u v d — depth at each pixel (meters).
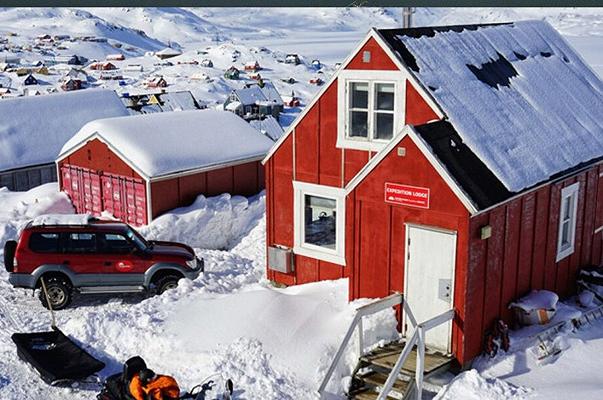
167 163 21.77
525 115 15.02
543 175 13.45
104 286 16.28
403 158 12.45
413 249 12.60
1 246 20.05
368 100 14.80
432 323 11.23
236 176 23.83
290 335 12.46
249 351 12.12
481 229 11.92
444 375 12.02
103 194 22.91
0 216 22.45
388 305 12.45
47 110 31.61
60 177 24.38
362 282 13.58
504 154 13.26
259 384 11.45
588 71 19.42
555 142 14.77
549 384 11.34
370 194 13.10
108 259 16.20
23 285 15.94
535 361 12.24
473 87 14.71
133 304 16.44
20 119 30.52
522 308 13.10
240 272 18.67
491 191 12.15
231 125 25.70
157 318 13.77
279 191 16.94
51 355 12.61
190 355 12.40
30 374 12.51
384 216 12.99
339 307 13.84
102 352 13.11
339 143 15.42
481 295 12.34
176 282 16.72
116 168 22.23
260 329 12.59
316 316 13.22
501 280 12.88
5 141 29.06
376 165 12.87
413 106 13.99
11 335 14.09
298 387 11.41
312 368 11.76
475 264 12.05
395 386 11.49
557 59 18.67
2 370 12.60
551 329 13.02
